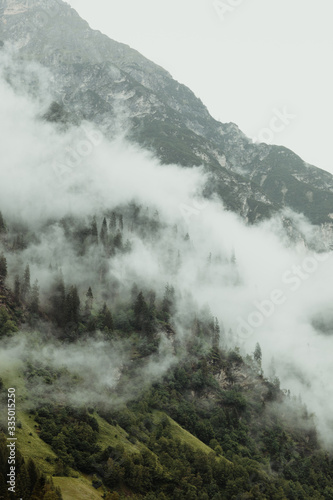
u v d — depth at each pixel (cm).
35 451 14500
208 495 17388
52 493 11919
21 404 16712
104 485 14838
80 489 13688
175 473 17075
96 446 16225
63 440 15612
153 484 16475
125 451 16725
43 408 16862
